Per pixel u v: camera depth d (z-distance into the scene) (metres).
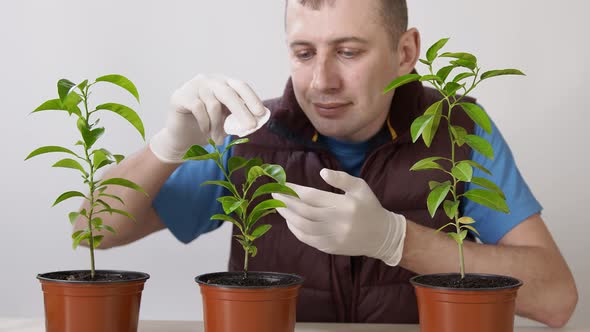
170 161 1.56
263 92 2.41
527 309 1.56
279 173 1.15
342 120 1.53
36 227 2.45
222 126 1.49
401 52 1.61
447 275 1.20
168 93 2.40
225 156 1.81
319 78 1.45
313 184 1.74
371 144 1.75
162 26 2.39
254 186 1.76
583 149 2.33
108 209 1.24
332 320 1.75
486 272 1.49
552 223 2.37
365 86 1.48
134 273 1.26
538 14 2.30
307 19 1.44
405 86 1.67
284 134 1.73
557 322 1.57
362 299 1.73
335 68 1.47
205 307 1.15
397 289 1.73
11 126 2.42
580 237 2.36
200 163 1.79
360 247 1.36
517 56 2.33
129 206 1.60
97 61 2.39
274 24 2.38
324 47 1.45
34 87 2.41
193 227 1.84
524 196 1.72
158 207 1.76
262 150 1.78
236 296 1.10
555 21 2.30
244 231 1.26
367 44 1.46
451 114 1.79
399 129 1.71
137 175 1.58
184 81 2.40
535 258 1.56
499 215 1.71
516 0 2.31
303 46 1.47
